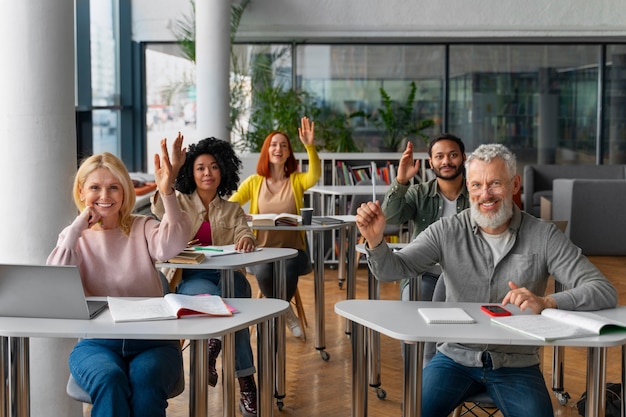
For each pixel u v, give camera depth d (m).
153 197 4.74
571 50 10.50
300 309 5.65
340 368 5.00
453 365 3.06
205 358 2.77
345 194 7.11
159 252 3.29
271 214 5.52
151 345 3.11
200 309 2.92
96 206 3.24
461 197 4.57
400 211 4.59
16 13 3.62
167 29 9.84
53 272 2.82
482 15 10.03
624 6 10.05
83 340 3.13
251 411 4.14
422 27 10.00
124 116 9.91
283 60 10.26
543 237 3.15
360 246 4.84
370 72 10.37
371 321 2.85
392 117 10.34
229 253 4.28
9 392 2.81
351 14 9.96
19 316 2.88
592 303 2.97
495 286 3.16
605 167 10.30
